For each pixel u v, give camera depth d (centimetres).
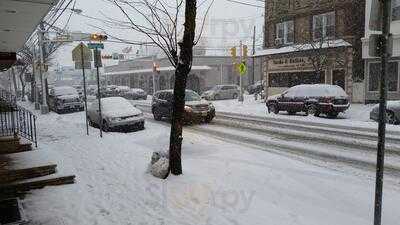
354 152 1165
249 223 598
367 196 732
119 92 5138
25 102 4566
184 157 1077
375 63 2623
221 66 5722
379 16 528
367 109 2380
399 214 645
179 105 838
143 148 1198
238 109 2891
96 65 1480
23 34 963
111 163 988
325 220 617
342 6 2806
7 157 921
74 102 3083
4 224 604
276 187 789
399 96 2489
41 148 1052
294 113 2383
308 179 844
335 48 2802
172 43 857
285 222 604
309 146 1279
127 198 718
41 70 2852
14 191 766
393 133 1509
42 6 656
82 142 1335
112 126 1697
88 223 606
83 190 771
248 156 1079
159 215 633
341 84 2844
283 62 3334
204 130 1730
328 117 2150
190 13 792
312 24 3078
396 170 938
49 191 770
